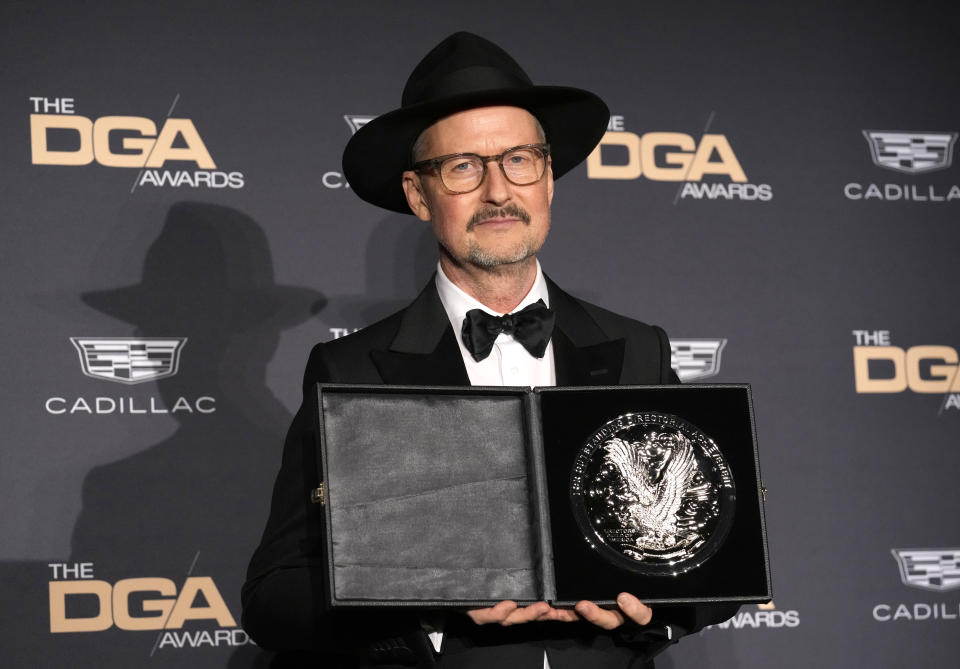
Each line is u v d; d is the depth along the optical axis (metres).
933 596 4.13
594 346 2.87
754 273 4.23
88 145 3.89
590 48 4.27
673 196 4.23
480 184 2.79
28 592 3.66
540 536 2.48
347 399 2.50
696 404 2.61
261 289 3.94
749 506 2.57
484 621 2.41
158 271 3.88
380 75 4.13
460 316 2.93
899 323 4.27
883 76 4.41
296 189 4.02
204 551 3.80
